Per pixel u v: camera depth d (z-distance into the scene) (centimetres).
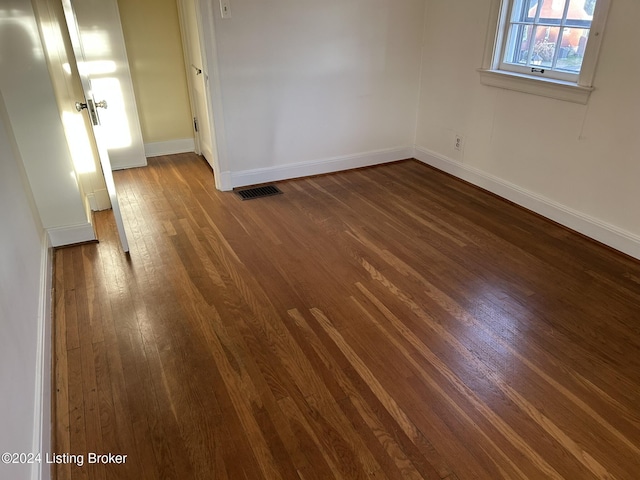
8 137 228
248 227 307
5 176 195
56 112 252
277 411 170
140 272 255
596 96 268
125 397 175
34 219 250
